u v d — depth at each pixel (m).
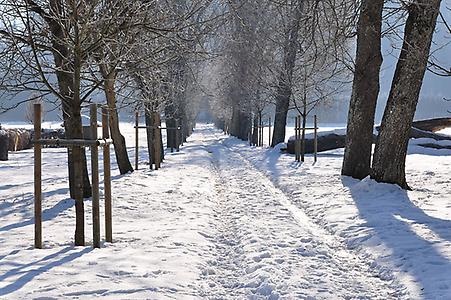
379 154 12.68
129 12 7.93
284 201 12.44
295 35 23.50
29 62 7.86
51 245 7.46
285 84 26.48
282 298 5.27
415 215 9.51
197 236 8.16
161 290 5.37
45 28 8.32
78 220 7.38
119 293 5.23
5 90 8.65
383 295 5.59
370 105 14.37
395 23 13.62
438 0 11.20
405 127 12.43
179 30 9.09
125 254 6.80
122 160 17.34
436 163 19.19
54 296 5.09
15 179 17.02
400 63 12.30
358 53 14.16
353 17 13.65
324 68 21.80
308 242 7.89
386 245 7.38
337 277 6.18
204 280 6.02
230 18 13.49
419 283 5.77
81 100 7.37
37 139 7.09
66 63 8.46
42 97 10.48
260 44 27.45
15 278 5.66
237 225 9.20
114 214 10.02
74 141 7.10
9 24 7.51
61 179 16.64
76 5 7.11
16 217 9.99
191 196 12.55
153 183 14.53
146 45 9.92
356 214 9.77
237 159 26.28
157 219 9.69
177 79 23.20
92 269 6.05
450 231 8.16
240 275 6.32
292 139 26.05
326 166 19.08
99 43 7.62
